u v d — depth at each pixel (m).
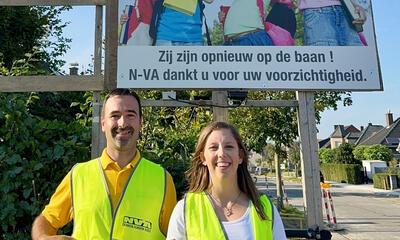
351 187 32.03
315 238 5.17
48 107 11.30
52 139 4.15
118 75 5.31
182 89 5.35
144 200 2.28
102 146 4.77
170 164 4.65
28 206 3.83
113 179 2.31
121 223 2.20
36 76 5.22
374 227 11.41
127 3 5.56
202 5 5.59
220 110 5.49
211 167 2.26
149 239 2.21
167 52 5.41
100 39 5.42
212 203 2.21
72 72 9.54
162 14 5.54
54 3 5.41
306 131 5.45
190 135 5.65
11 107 3.98
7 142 3.93
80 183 2.32
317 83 5.40
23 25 14.61
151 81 5.32
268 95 13.89
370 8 5.71
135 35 5.46
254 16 5.57
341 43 5.55
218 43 5.46
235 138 2.31
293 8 5.62
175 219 2.19
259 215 2.17
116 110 2.34
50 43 16.23
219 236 2.07
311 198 5.31
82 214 2.22
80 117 5.77
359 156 42.28
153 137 5.59
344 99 15.80
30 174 3.85
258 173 44.22
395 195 23.86
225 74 5.37
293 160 28.11
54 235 2.29
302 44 5.51
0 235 3.79
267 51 5.46
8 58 13.81
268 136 14.17
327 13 5.62
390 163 36.06
